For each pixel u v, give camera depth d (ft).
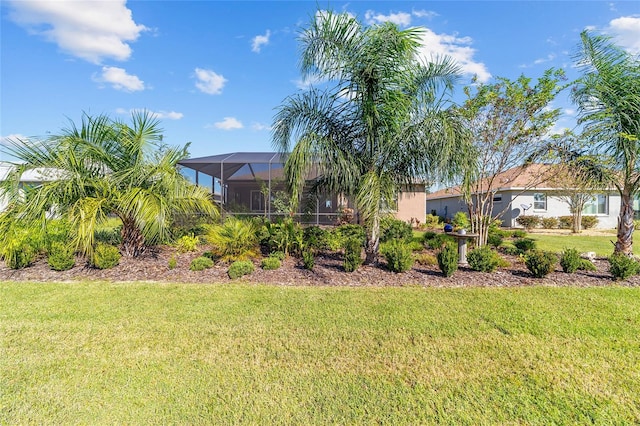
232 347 11.41
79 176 22.57
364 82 20.61
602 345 11.59
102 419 7.76
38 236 24.13
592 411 8.11
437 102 22.38
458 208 81.51
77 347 11.34
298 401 8.47
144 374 9.67
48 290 18.21
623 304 15.90
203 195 28.63
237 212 45.65
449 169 20.47
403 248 22.71
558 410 8.16
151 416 7.87
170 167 26.05
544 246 37.68
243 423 7.67
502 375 9.69
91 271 22.25
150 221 22.33
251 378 9.50
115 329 12.87
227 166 48.96
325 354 10.94
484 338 12.13
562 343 11.74
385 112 20.90
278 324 13.44
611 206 61.98
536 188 57.11
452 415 7.97
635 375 9.70
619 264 20.56
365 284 19.63
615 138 23.58
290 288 18.74
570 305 15.75
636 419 7.83
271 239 26.58
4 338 12.03
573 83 25.04
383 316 14.32
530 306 15.62
